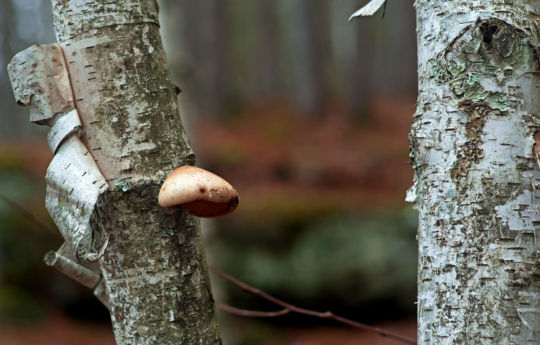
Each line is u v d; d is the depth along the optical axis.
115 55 1.17
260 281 4.11
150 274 1.16
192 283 1.18
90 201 1.14
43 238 4.27
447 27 1.14
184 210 1.18
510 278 1.12
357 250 4.24
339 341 3.87
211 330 1.19
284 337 3.97
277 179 6.18
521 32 1.12
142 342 1.16
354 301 4.16
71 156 1.16
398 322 4.17
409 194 1.17
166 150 1.17
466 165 1.13
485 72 1.13
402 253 4.23
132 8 1.17
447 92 1.13
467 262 1.12
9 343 3.66
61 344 3.77
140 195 1.16
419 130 1.15
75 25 1.17
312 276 4.13
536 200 1.12
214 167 6.42
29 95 1.16
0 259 4.19
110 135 1.16
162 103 1.18
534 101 1.12
